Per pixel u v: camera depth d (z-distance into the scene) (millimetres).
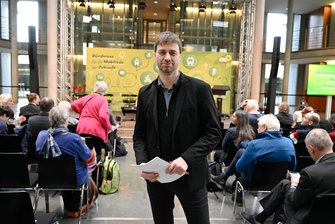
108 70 9320
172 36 1315
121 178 4184
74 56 10828
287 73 13359
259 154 2629
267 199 2439
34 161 3279
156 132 1399
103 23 12023
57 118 2523
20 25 15328
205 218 1445
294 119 5273
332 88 8289
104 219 2869
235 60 11125
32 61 6289
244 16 9070
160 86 1389
